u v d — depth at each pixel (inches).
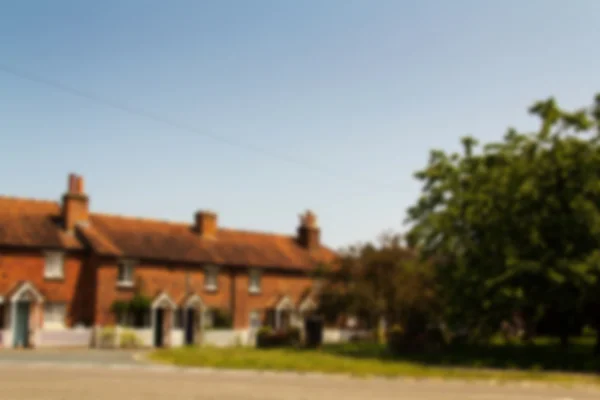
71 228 1654.8
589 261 1233.4
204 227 1993.1
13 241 1497.3
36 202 1694.1
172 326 1678.2
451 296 1406.3
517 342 1722.4
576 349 1520.7
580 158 1318.9
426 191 1723.7
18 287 1460.4
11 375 750.5
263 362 1036.5
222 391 651.5
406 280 1674.5
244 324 1937.7
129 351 1354.6
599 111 1368.1
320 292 1809.8
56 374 781.3
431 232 1617.9
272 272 2053.4
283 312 2057.1
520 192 1316.4
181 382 729.0
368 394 666.2
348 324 2135.8
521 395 710.5
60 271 1582.2
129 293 1658.5
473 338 1443.2
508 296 1264.8
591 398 701.9
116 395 593.3
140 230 1831.9
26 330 1485.0
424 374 932.0
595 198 1322.6
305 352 1414.9
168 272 1772.9
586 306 1386.6
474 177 1497.3
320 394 651.5
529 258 1302.9
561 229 1307.8
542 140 1393.9
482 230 1423.5
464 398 659.4
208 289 1868.8
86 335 1513.3
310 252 2282.2
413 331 1507.1
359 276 1724.9
